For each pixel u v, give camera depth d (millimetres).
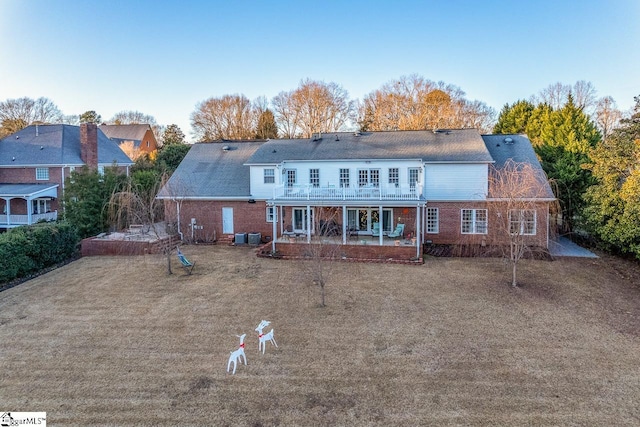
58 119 74625
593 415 8117
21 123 62406
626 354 10602
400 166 23344
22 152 33281
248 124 62062
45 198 32031
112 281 17156
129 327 12508
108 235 24047
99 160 35469
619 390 8961
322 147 26203
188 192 25953
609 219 20094
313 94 58562
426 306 13992
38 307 14258
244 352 10727
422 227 23078
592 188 20797
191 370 9977
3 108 66000
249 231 25828
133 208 23562
